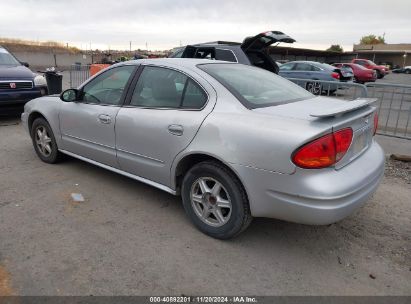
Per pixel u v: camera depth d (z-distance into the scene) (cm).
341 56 5784
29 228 345
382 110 878
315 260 311
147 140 364
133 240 330
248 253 317
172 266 295
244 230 333
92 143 435
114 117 396
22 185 445
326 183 270
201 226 342
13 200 403
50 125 492
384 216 392
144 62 396
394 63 7238
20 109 785
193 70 355
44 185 446
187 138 329
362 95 674
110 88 419
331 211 271
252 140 289
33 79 791
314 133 267
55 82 1045
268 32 789
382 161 340
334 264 306
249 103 319
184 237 338
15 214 371
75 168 507
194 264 299
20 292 260
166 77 369
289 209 282
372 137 354
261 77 394
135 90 391
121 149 397
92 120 424
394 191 460
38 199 407
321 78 1567
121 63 417
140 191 436
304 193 271
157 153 359
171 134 342
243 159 294
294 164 271
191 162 349
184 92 350
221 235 328
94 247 317
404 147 652
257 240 337
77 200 407
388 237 350
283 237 344
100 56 3662
